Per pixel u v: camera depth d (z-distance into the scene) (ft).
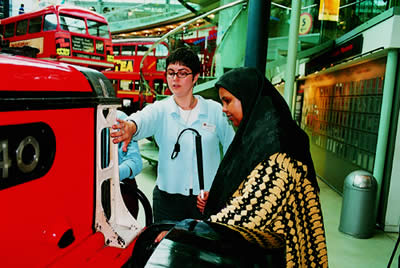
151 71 38.78
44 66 2.87
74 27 29.99
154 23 76.89
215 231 2.63
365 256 9.67
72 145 3.06
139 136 5.32
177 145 5.64
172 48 34.99
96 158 3.42
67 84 2.97
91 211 3.42
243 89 3.46
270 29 22.97
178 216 5.96
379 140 11.46
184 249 2.41
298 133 3.32
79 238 3.22
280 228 3.18
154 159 18.16
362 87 13.91
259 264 2.32
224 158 3.56
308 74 21.08
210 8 44.73
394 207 11.37
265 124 3.23
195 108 5.89
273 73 23.07
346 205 11.10
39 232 2.70
